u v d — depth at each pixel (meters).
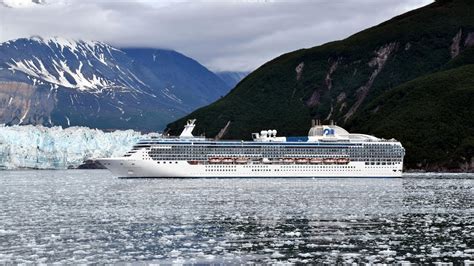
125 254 94.31
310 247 99.38
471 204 167.75
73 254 94.69
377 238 107.50
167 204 168.75
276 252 95.00
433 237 108.38
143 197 194.75
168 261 89.19
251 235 111.12
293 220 131.25
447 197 194.00
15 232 116.06
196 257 91.81
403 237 108.44
